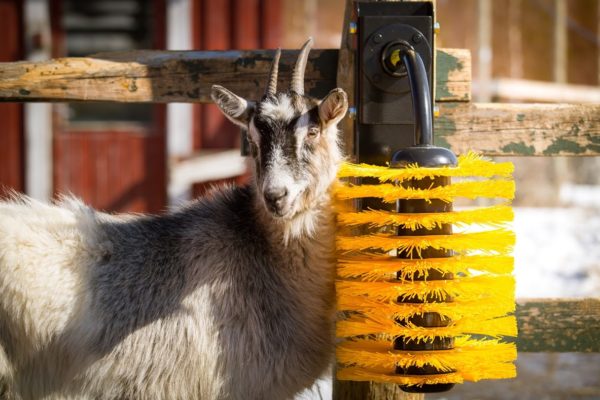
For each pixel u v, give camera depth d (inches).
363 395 146.5
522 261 319.9
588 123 149.6
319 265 146.6
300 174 140.6
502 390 206.7
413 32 135.8
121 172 374.0
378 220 126.6
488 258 126.0
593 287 288.7
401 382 124.3
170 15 370.0
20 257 143.3
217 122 370.6
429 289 123.1
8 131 365.1
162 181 375.2
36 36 363.3
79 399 146.2
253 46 375.9
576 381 213.3
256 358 143.2
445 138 150.3
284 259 146.6
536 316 149.0
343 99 139.6
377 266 126.0
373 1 138.8
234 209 152.6
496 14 713.0
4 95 151.3
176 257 148.8
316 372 149.3
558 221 385.1
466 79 149.2
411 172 120.2
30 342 143.6
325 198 146.9
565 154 150.3
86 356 143.8
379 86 136.9
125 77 152.3
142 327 143.6
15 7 362.3
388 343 132.0
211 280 144.7
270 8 376.2
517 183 450.0
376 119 137.7
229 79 153.3
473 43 680.4
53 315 143.4
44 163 366.9
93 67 151.9
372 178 139.3
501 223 126.9
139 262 148.4
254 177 148.9
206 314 143.1
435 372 124.8
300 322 146.3
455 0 684.7
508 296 126.7
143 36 374.9
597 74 706.8
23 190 366.6
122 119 376.2
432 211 124.5
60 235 148.0
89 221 152.1
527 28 713.6
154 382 143.6
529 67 713.6
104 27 372.8
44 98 151.8
